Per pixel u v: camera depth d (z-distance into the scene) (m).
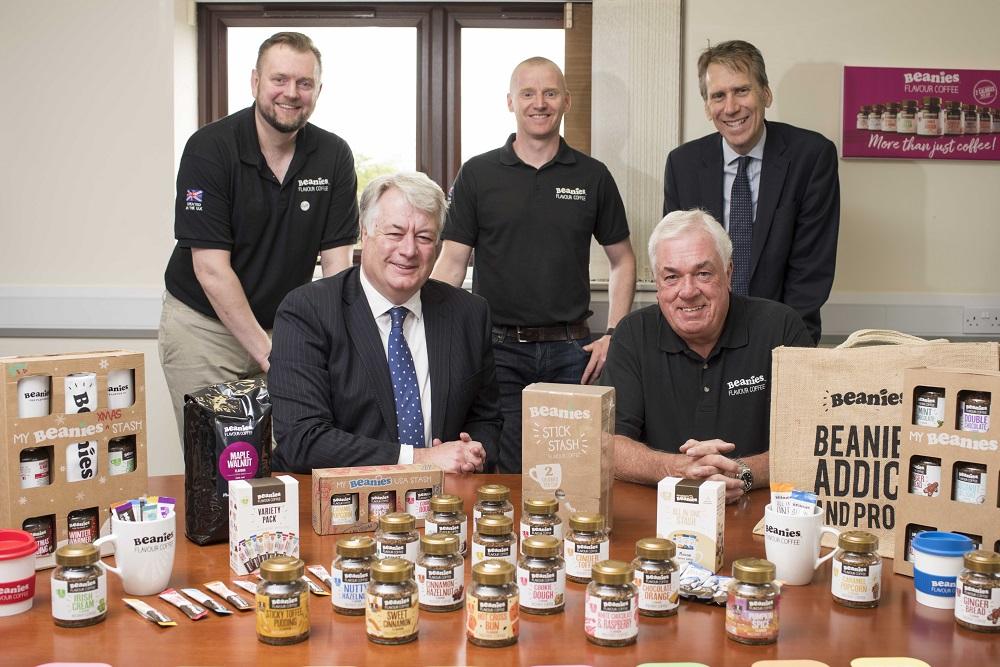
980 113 3.67
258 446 1.52
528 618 1.23
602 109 3.68
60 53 3.79
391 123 3.97
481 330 2.21
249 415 1.52
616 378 2.30
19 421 1.33
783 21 3.65
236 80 3.94
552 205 3.21
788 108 3.68
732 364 2.24
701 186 3.18
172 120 3.78
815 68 3.66
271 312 3.12
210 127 2.93
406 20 3.88
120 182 3.81
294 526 1.40
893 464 1.53
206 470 1.51
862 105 3.65
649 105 3.67
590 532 1.35
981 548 1.32
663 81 3.66
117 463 1.45
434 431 2.10
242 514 1.37
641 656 1.11
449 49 3.89
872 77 3.64
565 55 3.82
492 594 1.13
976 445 1.31
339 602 1.23
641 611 1.24
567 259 3.23
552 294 3.22
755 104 3.03
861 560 1.27
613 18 3.65
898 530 1.41
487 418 2.24
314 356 2.03
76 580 1.18
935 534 1.32
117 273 3.84
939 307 3.73
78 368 1.40
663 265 2.17
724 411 2.24
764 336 2.25
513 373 3.25
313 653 1.11
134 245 3.83
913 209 3.73
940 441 1.35
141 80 3.78
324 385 2.03
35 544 1.26
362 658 1.10
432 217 2.04
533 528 1.36
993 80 3.66
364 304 2.09
